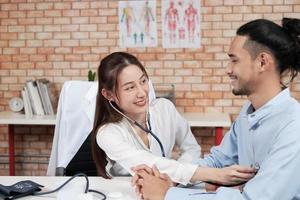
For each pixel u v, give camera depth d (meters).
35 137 3.64
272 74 1.27
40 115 3.29
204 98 3.43
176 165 1.47
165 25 3.38
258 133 1.33
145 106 1.62
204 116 3.26
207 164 1.67
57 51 3.53
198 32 3.36
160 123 1.85
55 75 3.56
